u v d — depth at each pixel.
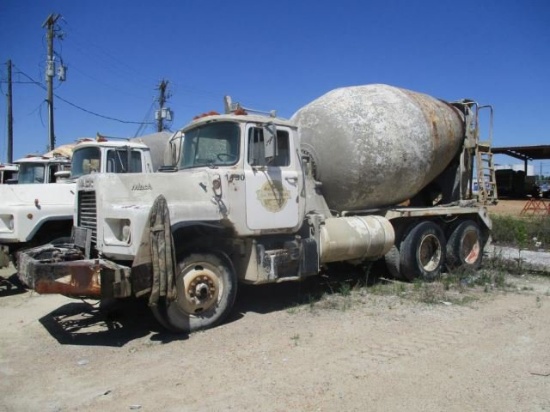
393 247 9.08
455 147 10.40
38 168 11.91
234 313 7.01
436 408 4.09
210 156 6.97
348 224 8.12
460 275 9.36
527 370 4.89
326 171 8.69
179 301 6.08
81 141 10.42
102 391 4.48
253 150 6.81
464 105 10.74
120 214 5.87
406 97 9.59
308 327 6.32
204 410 4.09
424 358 5.20
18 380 4.76
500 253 11.36
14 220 8.39
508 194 40.78
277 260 6.91
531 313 6.98
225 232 6.65
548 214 21.67
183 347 5.64
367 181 8.73
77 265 5.57
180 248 6.18
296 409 4.08
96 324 6.61
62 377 4.82
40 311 7.34
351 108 8.85
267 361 5.14
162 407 4.15
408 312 7.00
